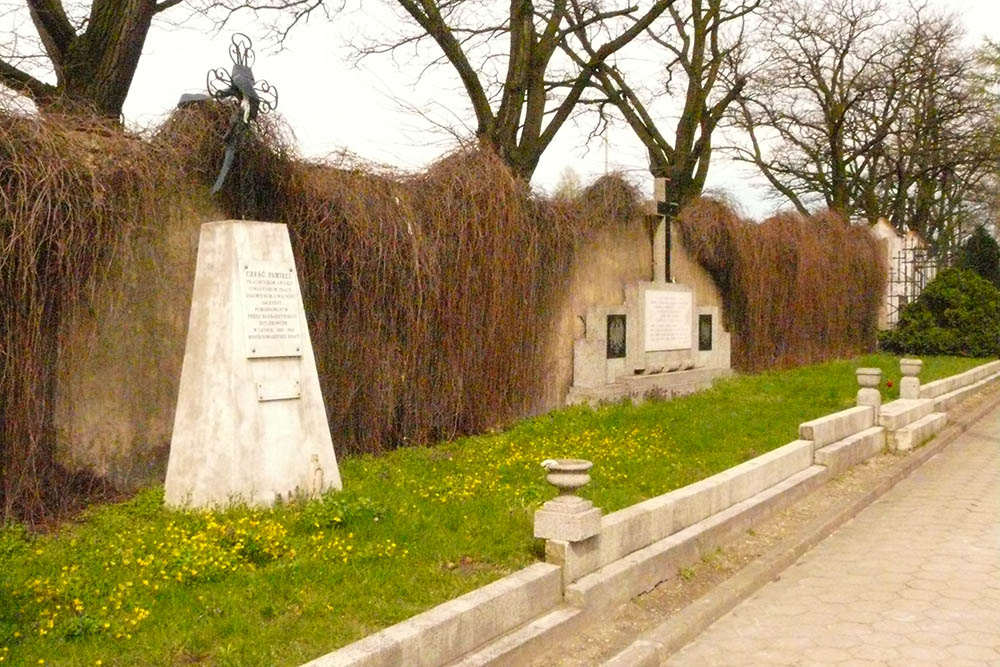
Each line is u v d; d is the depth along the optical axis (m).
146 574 5.49
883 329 28.86
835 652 5.52
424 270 10.34
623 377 14.27
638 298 14.65
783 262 20.12
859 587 6.83
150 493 7.61
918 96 34.94
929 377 20.08
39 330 7.09
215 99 8.48
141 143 8.00
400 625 4.49
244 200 8.52
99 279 7.67
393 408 10.23
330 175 9.61
